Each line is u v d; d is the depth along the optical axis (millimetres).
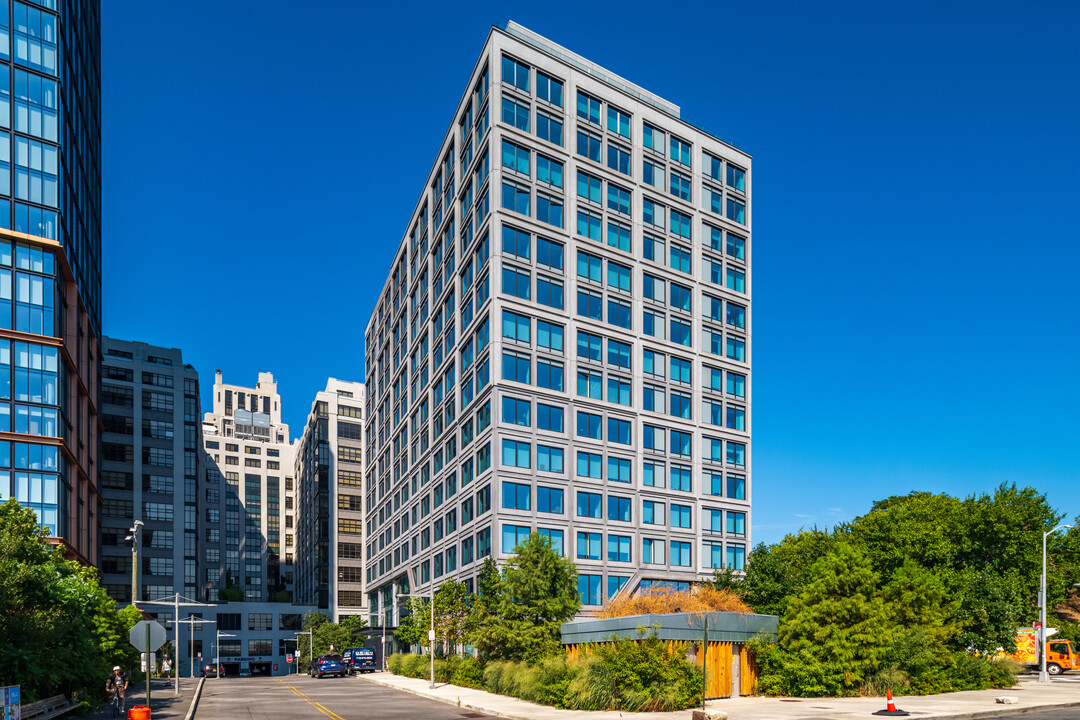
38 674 26594
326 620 122562
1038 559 56750
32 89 62062
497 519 60625
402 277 97750
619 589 64562
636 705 27281
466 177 71250
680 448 71000
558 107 68938
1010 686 36375
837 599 32250
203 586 148125
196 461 130625
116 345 126938
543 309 65375
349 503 145625
